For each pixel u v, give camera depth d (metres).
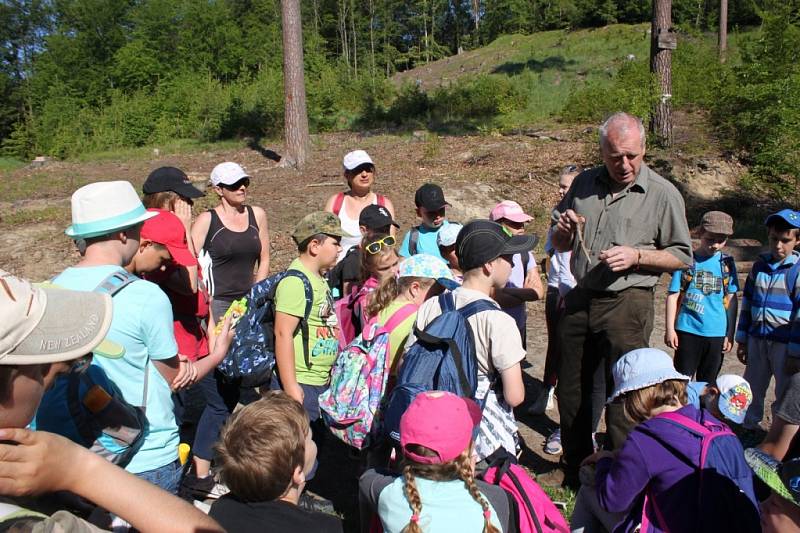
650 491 2.62
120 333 2.55
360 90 34.34
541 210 13.30
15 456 1.24
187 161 21.03
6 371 1.23
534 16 60.19
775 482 2.09
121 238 2.75
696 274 5.23
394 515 2.36
